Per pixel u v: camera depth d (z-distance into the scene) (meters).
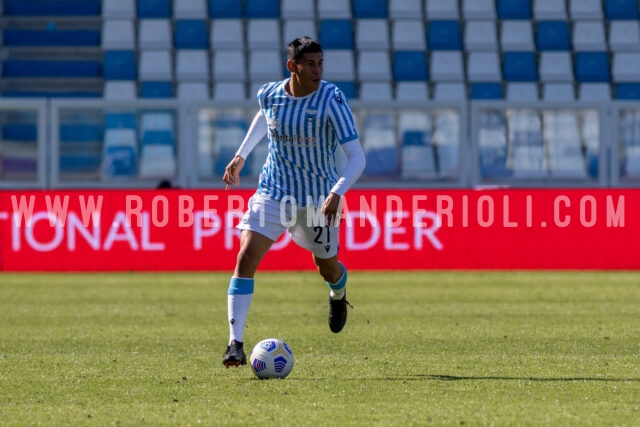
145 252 48.19
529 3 73.25
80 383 18.86
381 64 70.19
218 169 57.66
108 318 30.94
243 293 19.36
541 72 70.62
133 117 58.34
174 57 69.56
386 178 58.16
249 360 21.39
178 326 28.86
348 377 19.33
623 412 15.69
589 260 48.84
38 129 57.00
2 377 19.66
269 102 19.89
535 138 58.78
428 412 15.70
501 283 42.44
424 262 48.75
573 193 48.88
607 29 72.62
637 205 48.84
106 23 70.69
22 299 36.72
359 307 33.78
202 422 15.08
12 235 47.97
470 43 71.44
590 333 26.83
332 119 19.50
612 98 70.25
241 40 70.62
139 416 15.59
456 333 26.91
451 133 58.38
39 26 72.44
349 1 72.62
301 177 19.95
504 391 17.67
